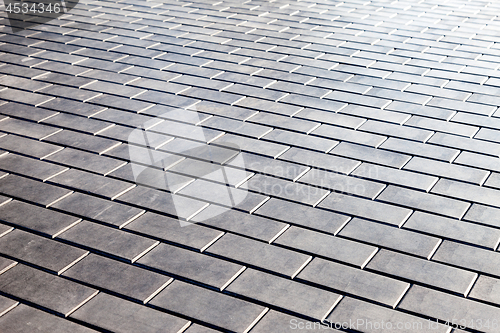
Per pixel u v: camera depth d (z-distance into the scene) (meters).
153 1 8.59
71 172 3.93
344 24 7.07
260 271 2.90
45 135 4.47
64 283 2.85
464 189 3.56
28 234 3.27
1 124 4.70
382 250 3.03
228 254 3.03
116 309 2.66
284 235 3.18
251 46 6.38
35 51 6.47
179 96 5.12
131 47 6.49
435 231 3.16
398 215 3.32
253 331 2.49
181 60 6.01
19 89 5.41
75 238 3.21
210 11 7.91
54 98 5.18
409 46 6.20
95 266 2.98
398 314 2.57
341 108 4.78
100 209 3.48
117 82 5.48
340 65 5.72
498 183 3.61
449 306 2.60
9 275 2.92
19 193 3.68
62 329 2.55
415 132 4.33
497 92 4.97
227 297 2.72
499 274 2.80
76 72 5.79
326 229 3.21
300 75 5.51
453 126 4.40
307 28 6.98
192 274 2.89
